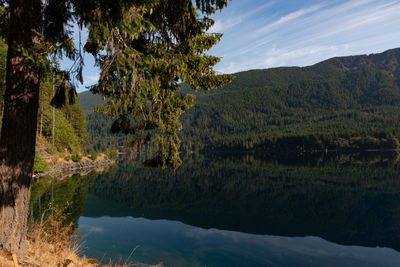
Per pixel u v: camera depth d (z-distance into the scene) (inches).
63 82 138.8
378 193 818.2
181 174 1620.3
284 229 462.6
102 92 155.9
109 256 313.9
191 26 179.2
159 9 167.2
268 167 1988.2
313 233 440.5
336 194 818.8
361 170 1528.1
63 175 1146.7
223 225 487.8
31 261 145.9
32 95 141.9
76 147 1863.9
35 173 1046.4
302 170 1640.0
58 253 185.5
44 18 143.4
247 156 4168.3
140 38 189.0
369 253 346.9
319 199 752.3
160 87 165.9
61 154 1507.1
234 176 1419.8
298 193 853.8
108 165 2103.8
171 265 296.0
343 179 1160.2
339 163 2161.7
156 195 840.3
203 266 295.3
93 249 334.3
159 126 203.5
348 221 519.8
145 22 135.0
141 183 1145.4
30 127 142.7
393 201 701.3
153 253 332.8
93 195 735.7
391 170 1487.5
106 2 118.9
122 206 642.2
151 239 390.6
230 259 318.0
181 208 647.8
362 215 565.9
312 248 363.6
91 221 476.1
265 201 739.4
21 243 144.0
